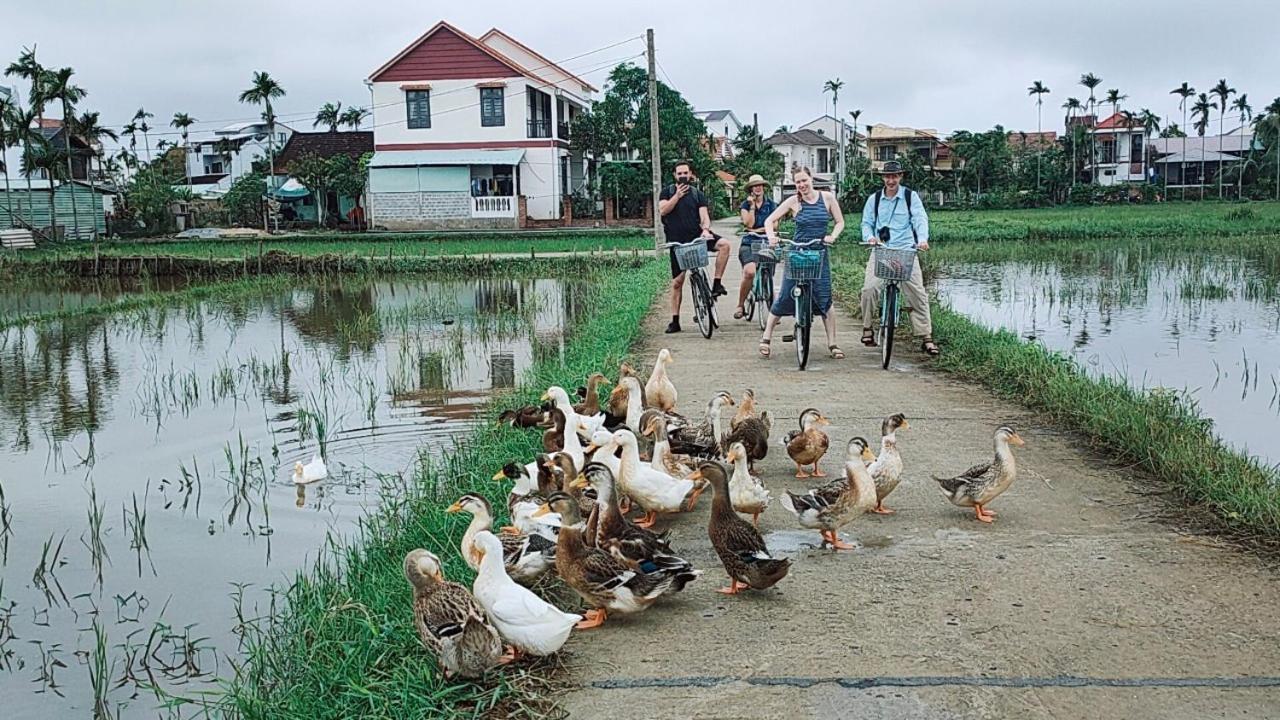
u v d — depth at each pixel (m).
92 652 6.40
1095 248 38.31
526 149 49.38
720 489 5.91
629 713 4.57
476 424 11.57
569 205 49.28
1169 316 19.92
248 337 20.20
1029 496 7.48
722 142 88.94
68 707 5.77
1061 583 5.88
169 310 25.02
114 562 7.91
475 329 20.58
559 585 6.07
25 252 38.50
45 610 7.04
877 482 7.13
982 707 4.54
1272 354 15.20
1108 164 83.50
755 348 14.06
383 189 49.25
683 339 15.00
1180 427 8.59
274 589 7.26
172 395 14.40
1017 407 10.31
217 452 11.19
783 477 8.28
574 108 57.34
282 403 13.70
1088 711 4.49
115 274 34.41
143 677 6.06
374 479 9.93
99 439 11.92
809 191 12.58
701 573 5.60
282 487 9.77
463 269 33.25
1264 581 5.82
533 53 54.31
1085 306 21.64
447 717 4.57
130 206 55.09
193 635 6.59
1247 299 22.58
